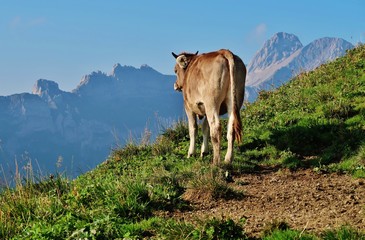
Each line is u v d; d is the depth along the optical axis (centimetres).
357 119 1455
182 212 926
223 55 1270
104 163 1584
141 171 1329
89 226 807
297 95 1891
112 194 974
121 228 802
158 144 1644
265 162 1333
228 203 961
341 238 632
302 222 775
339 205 870
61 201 993
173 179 1119
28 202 982
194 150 1479
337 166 1183
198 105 1359
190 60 1555
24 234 820
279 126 1583
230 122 1260
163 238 743
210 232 707
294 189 1031
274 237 677
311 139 1420
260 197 990
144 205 918
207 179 1033
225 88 1259
